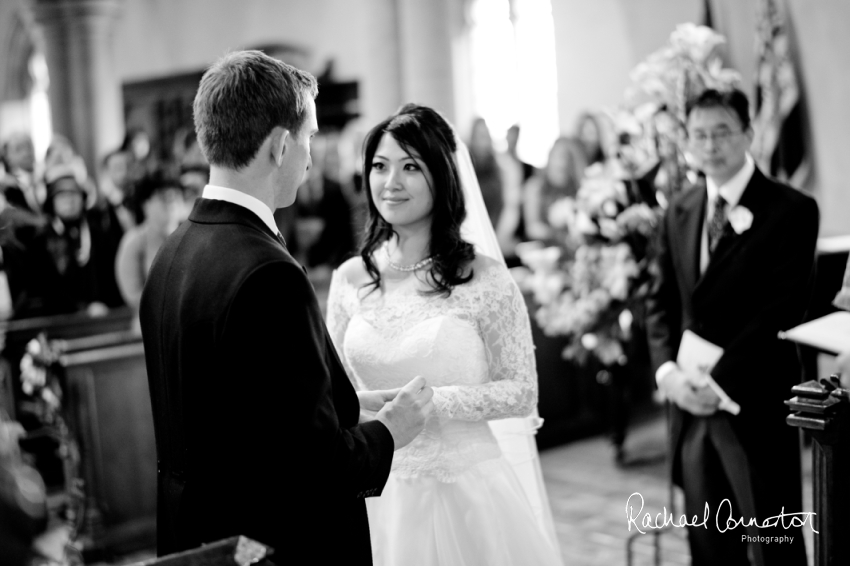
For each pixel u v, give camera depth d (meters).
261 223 1.81
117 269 7.76
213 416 1.70
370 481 1.79
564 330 5.05
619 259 4.60
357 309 2.54
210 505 1.71
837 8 5.55
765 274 3.00
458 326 2.40
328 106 9.23
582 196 4.71
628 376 5.41
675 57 4.18
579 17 7.57
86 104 10.85
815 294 3.98
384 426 1.88
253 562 1.43
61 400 4.43
